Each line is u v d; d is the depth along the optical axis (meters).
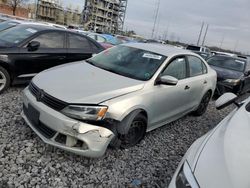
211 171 2.12
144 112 4.27
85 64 4.91
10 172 3.29
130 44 5.54
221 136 2.60
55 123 3.53
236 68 10.15
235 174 2.06
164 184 3.63
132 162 3.99
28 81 6.09
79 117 3.50
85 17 71.19
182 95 5.20
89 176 3.50
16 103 5.32
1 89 5.69
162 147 4.66
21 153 3.68
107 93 3.79
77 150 3.52
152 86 4.36
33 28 6.53
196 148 2.58
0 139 3.93
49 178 3.32
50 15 73.94
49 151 3.82
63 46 6.61
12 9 53.31
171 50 5.36
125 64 4.80
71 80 4.04
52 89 3.76
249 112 3.19
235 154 2.27
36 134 3.95
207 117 6.85
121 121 3.87
